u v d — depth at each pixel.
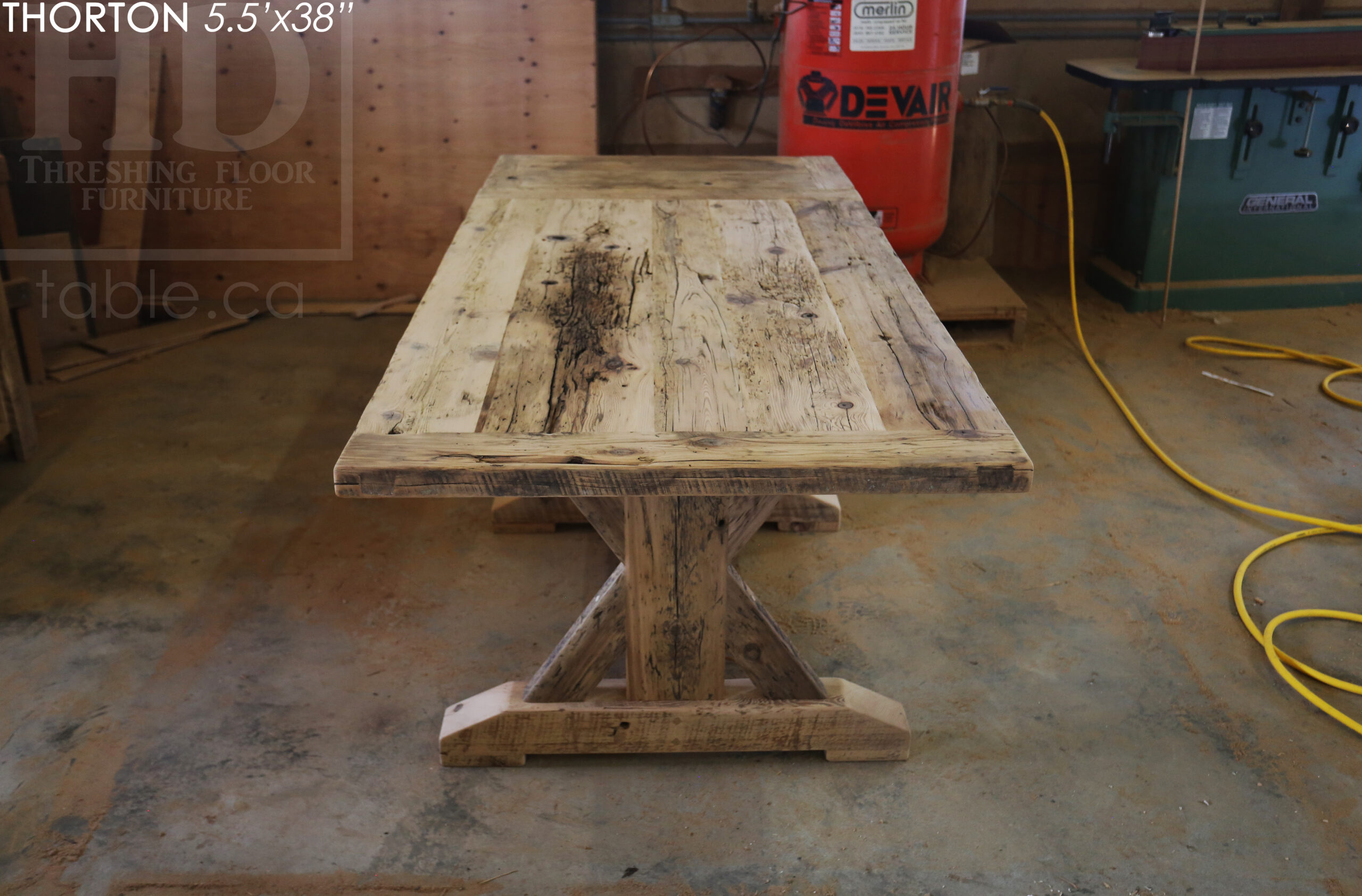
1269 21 4.36
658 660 1.94
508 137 4.23
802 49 3.66
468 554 2.72
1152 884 1.74
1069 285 4.64
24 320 3.57
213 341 4.07
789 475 1.39
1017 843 1.83
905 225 3.88
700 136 4.58
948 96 3.71
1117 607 2.48
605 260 2.19
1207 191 4.09
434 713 2.15
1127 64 4.11
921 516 2.89
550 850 1.82
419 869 1.77
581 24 4.09
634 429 1.49
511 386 1.62
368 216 4.35
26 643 2.33
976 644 2.36
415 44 4.12
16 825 1.85
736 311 1.92
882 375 1.66
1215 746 2.05
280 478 3.08
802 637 2.39
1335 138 3.97
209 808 1.89
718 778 1.98
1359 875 1.75
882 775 1.98
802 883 1.75
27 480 3.03
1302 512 2.87
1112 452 3.22
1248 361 3.84
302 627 2.42
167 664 2.28
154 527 2.81
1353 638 2.36
